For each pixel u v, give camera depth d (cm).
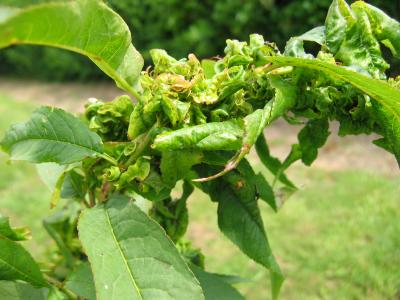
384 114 24
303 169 148
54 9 18
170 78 23
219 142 22
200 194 141
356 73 21
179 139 22
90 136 24
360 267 105
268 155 32
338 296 99
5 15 16
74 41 20
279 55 25
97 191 26
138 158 24
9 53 277
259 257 29
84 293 26
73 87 254
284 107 23
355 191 133
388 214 121
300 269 107
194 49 208
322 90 24
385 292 98
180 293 22
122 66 24
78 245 36
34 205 134
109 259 22
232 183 28
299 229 120
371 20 26
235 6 188
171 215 30
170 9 204
